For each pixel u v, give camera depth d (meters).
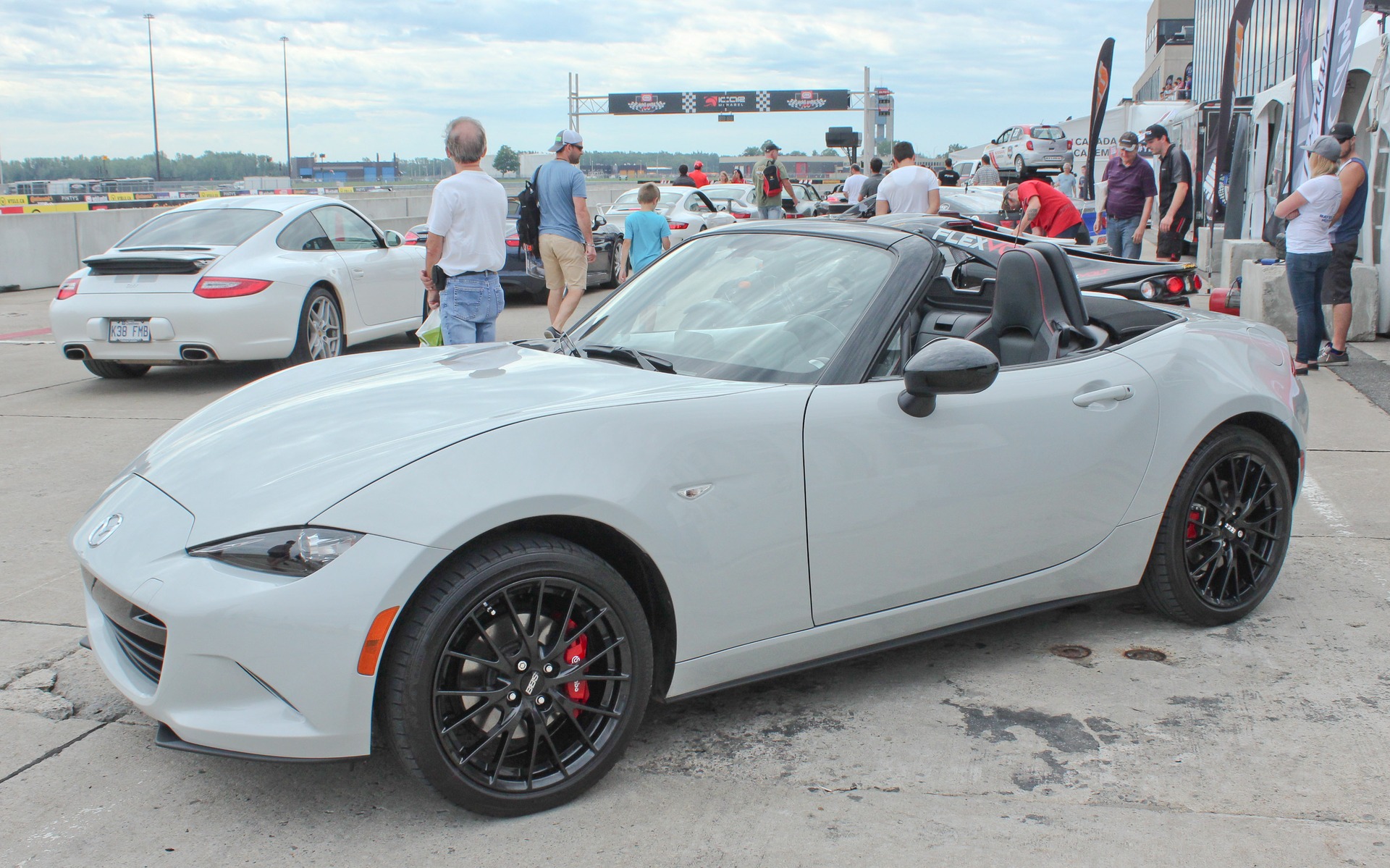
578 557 2.40
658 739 2.81
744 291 3.24
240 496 2.37
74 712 2.96
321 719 2.21
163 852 2.32
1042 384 3.08
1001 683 3.12
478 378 2.91
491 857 2.29
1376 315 8.96
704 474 2.54
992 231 3.83
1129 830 2.37
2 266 14.91
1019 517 3.02
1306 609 3.65
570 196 8.64
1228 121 13.00
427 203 26.23
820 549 2.71
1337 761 2.66
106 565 2.38
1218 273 13.35
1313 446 5.71
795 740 2.79
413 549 2.21
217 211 8.27
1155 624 3.56
